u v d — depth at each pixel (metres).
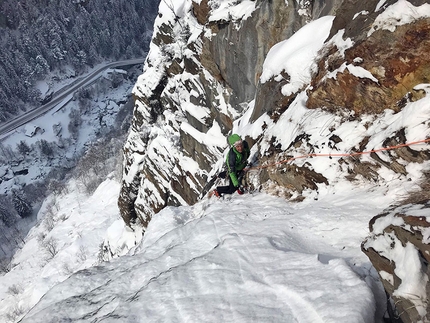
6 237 80.25
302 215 4.96
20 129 115.44
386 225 2.88
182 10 17.72
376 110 5.49
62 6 149.62
